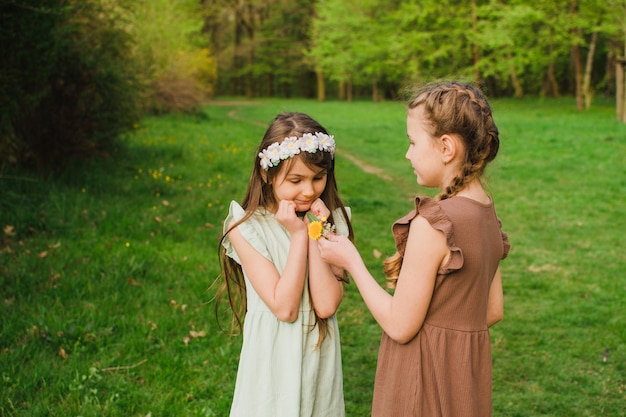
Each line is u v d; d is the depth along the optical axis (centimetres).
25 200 654
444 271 180
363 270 197
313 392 215
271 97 4750
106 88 828
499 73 3194
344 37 3706
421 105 187
